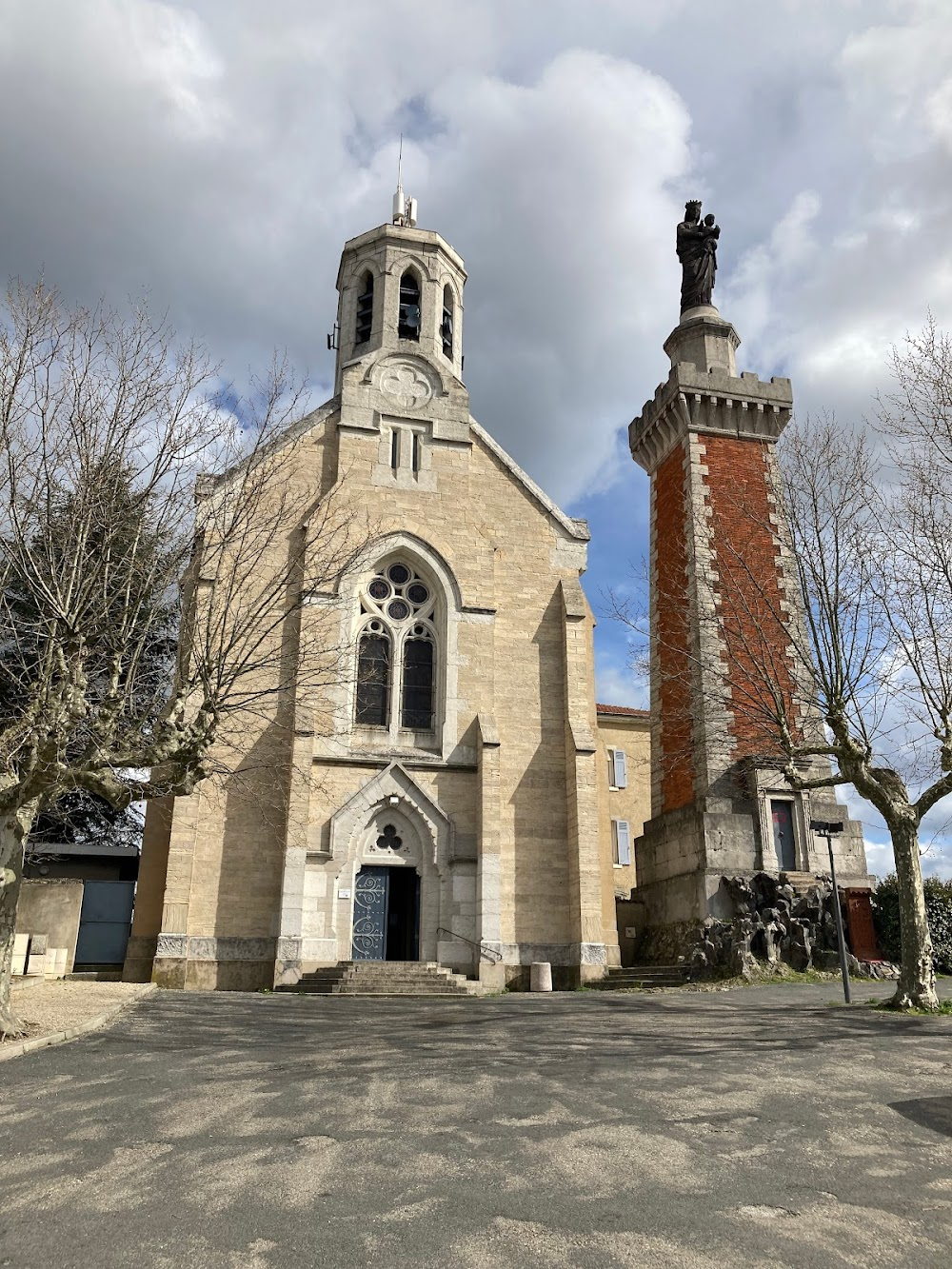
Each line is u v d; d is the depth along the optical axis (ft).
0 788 45.27
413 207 121.19
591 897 89.92
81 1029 47.78
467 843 91.15
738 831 93.15
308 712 88.22
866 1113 32.19
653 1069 39.11
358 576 96.73
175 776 52.85
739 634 81.66
